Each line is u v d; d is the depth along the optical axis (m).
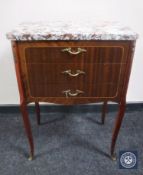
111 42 0.77
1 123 1.37
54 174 1.00
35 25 0.92
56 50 0.78
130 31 0.78
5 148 1.16
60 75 0.84
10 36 0.74
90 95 0.89
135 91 1.42
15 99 1.42
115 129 1.00
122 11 1.17
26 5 1.14
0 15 1.15
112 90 0.88
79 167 1.04
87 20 1.10
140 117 1.42
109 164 1.05
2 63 1.28
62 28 0.84
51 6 1.15
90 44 0.77
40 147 1.16
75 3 1.15
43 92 0.88
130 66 0.81
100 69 0.83
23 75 0.83
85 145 1.18
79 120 1.40
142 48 1.26
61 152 1.13
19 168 1.04
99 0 1.14
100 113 1.47
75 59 0.80
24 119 0.95
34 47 0.77
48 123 1.37
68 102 0.91
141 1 1.15
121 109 0.92
